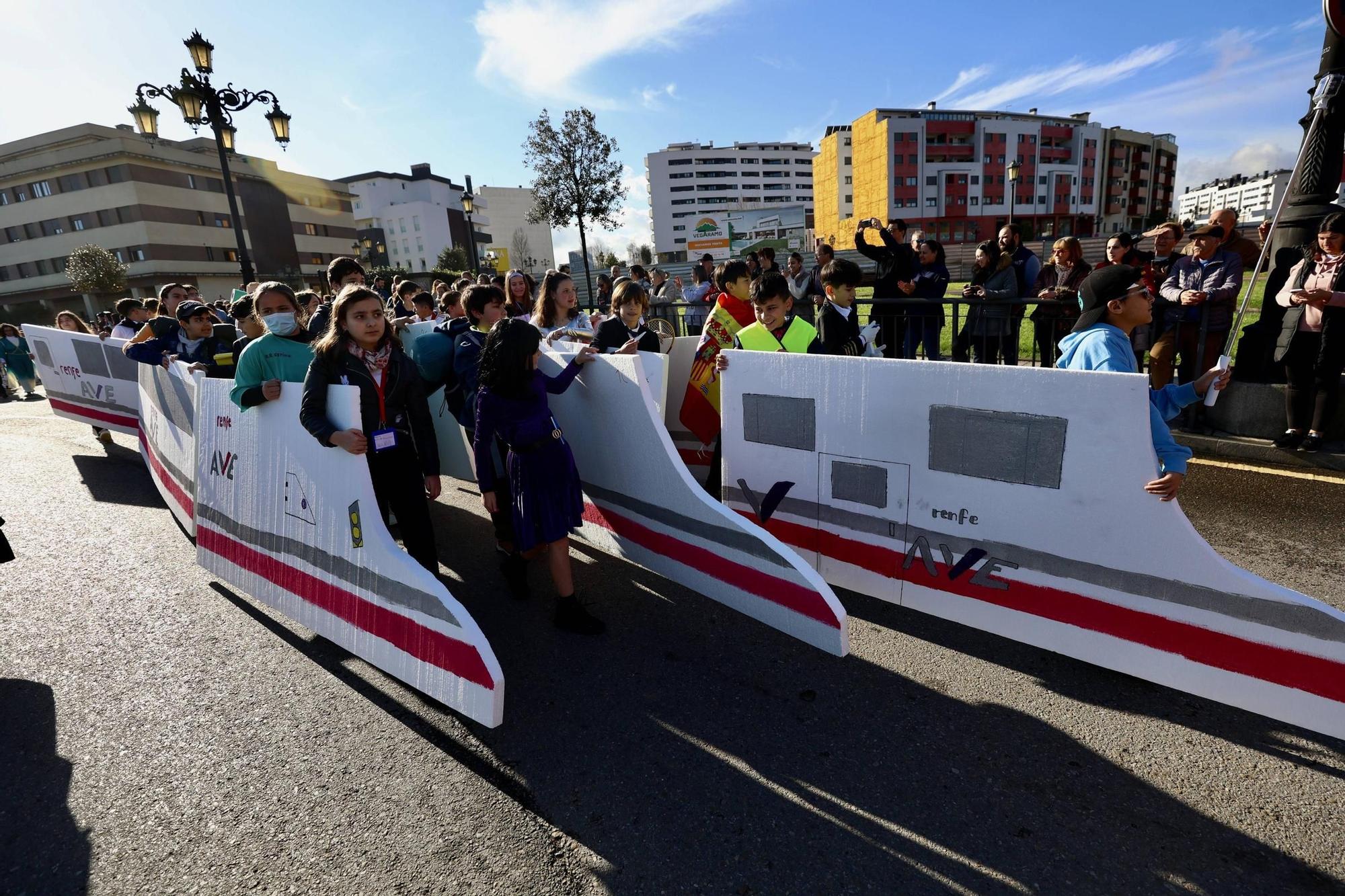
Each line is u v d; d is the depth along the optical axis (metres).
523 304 5.56
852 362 2.85
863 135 79.06
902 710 2.49
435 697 2.42
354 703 2.69
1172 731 2.29
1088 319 2.52
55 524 4.91
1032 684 2.58
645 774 2.24
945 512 2.73
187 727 2.60
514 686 2.78
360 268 5.14
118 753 2.47
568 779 2.24
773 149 135.25
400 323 5.48
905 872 1.83
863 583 3.10
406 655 2.52
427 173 94.88
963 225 77.81
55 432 8.15
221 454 3.45
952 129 75.56
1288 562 3.26
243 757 2.42
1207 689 2.27
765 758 2.29
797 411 3.12
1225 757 2.16
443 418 4.92
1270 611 2.10
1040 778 2.12
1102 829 1.92
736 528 2.83
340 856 1.97
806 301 7.40
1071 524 2.42
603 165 24.02
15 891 1.90
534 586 3.69
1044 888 1.75
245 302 4.11
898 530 2.90
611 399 3.27
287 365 3.16
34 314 46.06
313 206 61.53
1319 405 4.37
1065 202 81.50
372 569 2.60
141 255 47.94
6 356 11.05
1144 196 90.75
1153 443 2.21
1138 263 5.91
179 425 4.30
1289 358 4.38
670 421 4.42
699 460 4.30
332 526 2.75
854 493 3.00
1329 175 4.48
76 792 2.28
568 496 3.08
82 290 41.78
